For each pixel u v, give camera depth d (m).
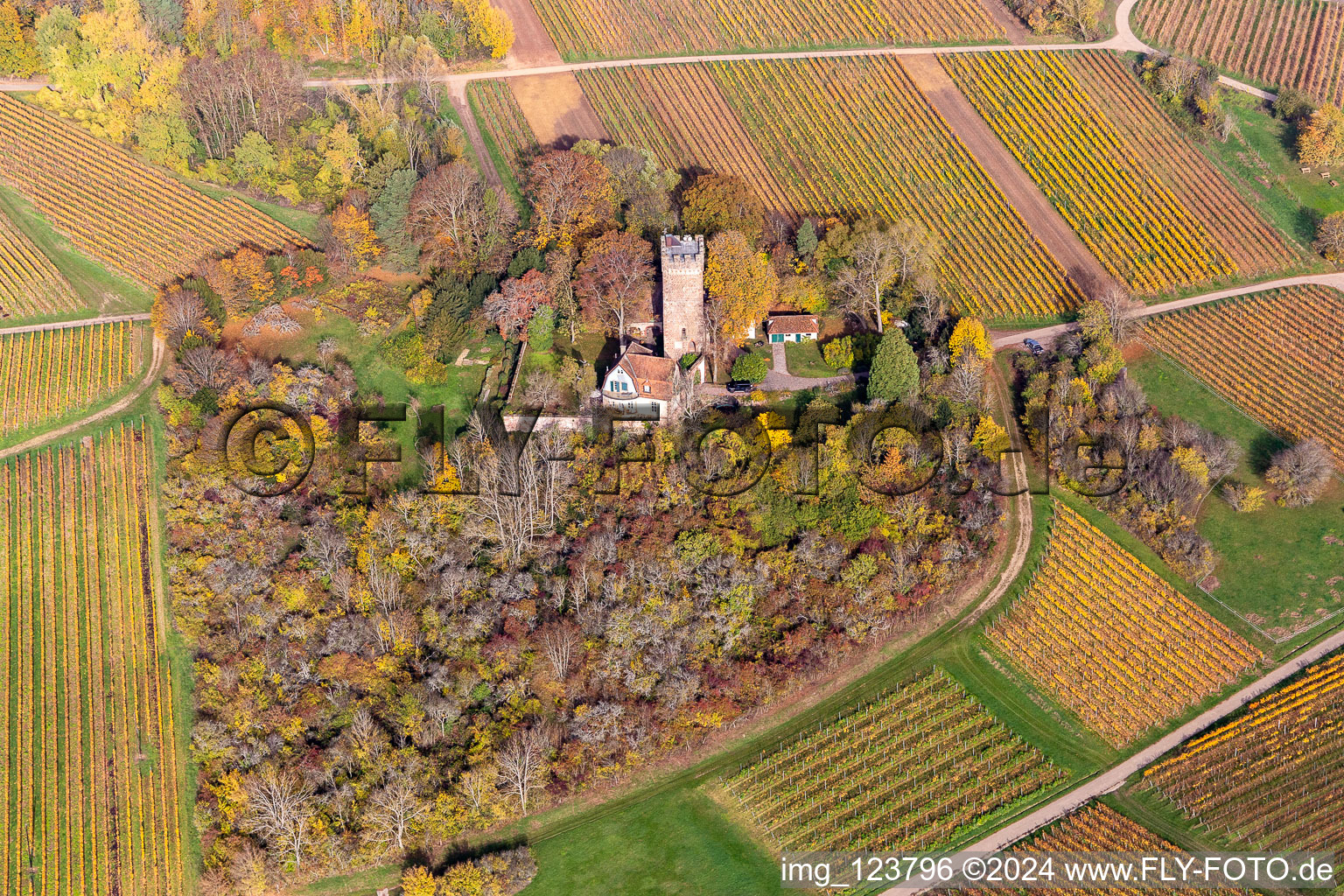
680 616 137.75
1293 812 127.94
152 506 146.25
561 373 155.25
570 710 132.25
